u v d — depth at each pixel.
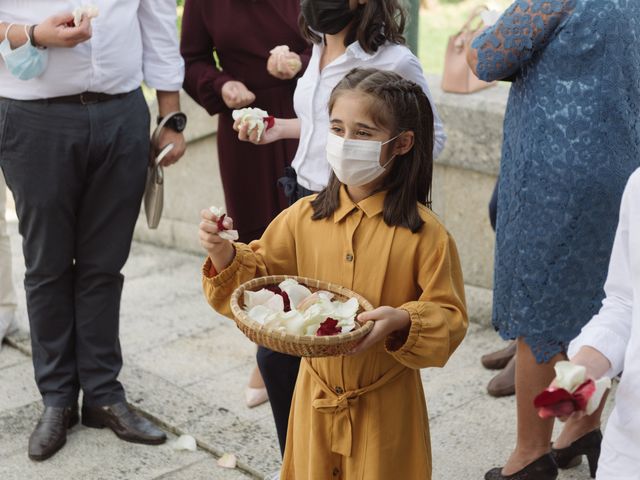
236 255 2.36
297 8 3.54
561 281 2.85
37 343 3.62
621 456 1.86
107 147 3.36
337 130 2.31
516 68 2.80
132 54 3.38
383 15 2.78
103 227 3.49
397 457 2.42
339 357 2.36
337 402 2.38
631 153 2.76
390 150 2.30
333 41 2.89
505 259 2.95
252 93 3.56
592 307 2.88
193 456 3.52
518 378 3.04
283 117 3.64
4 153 3.32
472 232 4.49
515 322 2.96
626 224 1.87
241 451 3.49
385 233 2.34
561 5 2.65
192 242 5.82
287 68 3.30
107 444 3.60
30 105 3.26
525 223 2.86
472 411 3.73
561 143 2.73
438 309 2.23
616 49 2.65
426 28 10.80
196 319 4.76
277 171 3.66
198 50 3.75
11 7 3.19
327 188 2.42
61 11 3.20
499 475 3.15
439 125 2.96
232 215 3.80
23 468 3.45
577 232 2.79
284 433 3.00
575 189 2.75
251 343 4.46
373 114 2.24
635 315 1.83
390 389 2.39
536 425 3.06
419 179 2.36
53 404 3.61
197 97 3.74
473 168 4.34
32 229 3.43
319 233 2.41
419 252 2.32
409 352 2.19
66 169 3.33
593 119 2.69
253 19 3.54
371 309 2.21
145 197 3.59
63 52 3.19
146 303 4.99
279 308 2.22
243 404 3.85
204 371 4.17
